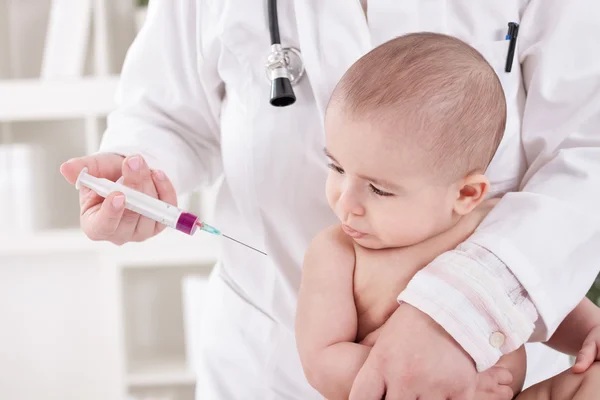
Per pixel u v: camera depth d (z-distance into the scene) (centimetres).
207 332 115
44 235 233
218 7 104
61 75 230
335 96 82
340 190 83
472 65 81
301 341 84
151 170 97
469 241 81
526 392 83
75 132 254
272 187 102
